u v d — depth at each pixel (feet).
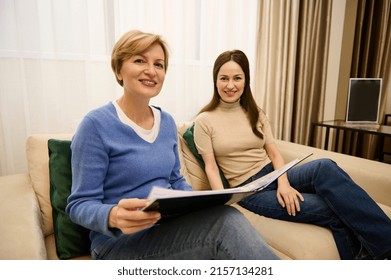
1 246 2.61
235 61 5.02
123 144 3.16
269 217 4.35
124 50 3.14
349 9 9.91
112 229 2.57
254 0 7.02
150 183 3.31
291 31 7.45
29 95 4.88
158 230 2.88
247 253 2.59
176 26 6.07
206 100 6.82
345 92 10.48
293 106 8.24
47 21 4.91
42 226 3.64
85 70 5.23
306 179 4.36
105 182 3.14
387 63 10.85
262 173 5.11
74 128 5.32
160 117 3.70
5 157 4.90
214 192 2.43
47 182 3.88
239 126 5.19
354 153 10.73
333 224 3.83
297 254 3.53
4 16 4.57
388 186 4.38
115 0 5.33
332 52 9.36
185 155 5.30
